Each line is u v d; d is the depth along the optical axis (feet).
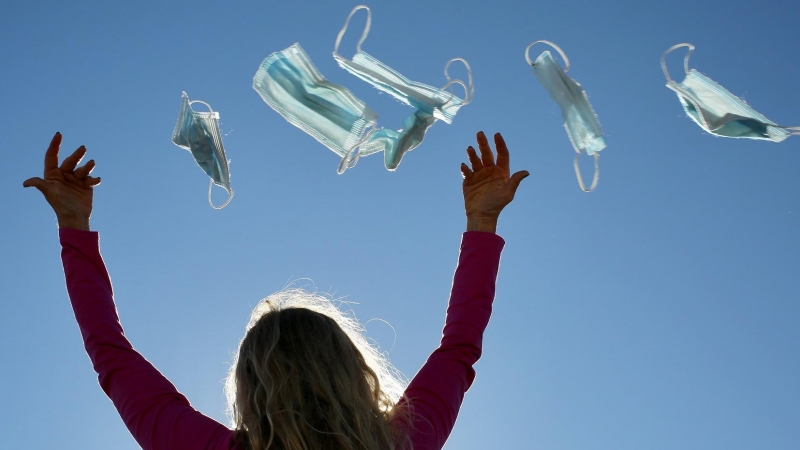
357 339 6.32
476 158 7.62
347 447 5.14
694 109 8.20
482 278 6.82
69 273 6.64
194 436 5.30
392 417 5.58
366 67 8.03
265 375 5.36
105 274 6.80
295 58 8.03
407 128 7.88
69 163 7.16
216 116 8.55
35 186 7.02
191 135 8.46
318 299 6.39
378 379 5.84
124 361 5.89
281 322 5.66
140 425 5.47
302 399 5.29
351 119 7.86
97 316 6.26
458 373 6.09
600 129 7.98
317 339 5.55
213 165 8.46
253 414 5.29
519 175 7.39
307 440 5.13
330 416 5.23
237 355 5.77
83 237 6.86
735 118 8.02
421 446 5.47
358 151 7.95
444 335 6.46
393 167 7.84
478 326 6.49
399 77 7.98
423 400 5.76
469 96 7.91
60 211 7.03
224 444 5.23
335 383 5.39
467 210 7.47
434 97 7.88
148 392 5.62
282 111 7.97
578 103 8.07
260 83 8.01
